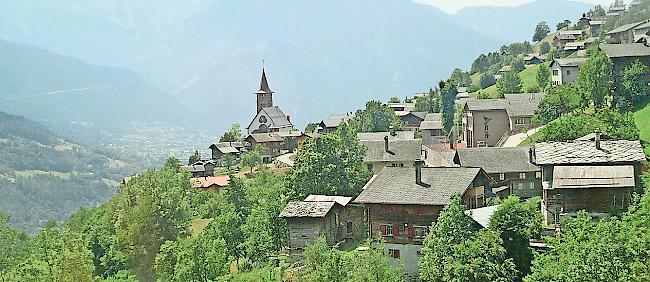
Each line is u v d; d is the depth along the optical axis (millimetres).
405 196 73125
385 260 60750
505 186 98062
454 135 180000
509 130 145625
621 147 77500
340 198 91625
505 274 55406
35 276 74125
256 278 73562
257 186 132500
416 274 70562
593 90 121812
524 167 99812
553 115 136000
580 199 70938
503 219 59000
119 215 106875
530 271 56594
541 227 61562
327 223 86500
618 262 45438
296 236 86875
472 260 55969
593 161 76062
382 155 126750
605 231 49000
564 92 136000
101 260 97562
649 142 97375
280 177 143875
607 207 69938
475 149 102625
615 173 70750
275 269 78688
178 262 75562
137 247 95375
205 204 131750
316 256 63594
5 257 101625
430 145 165375
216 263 75562
